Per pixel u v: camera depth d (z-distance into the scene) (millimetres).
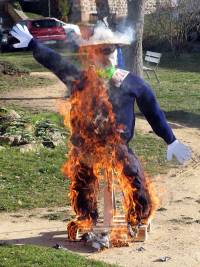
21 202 16750
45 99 34625
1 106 31766
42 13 84312
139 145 23484
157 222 14789
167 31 58156
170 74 47250
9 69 44469
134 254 12688
